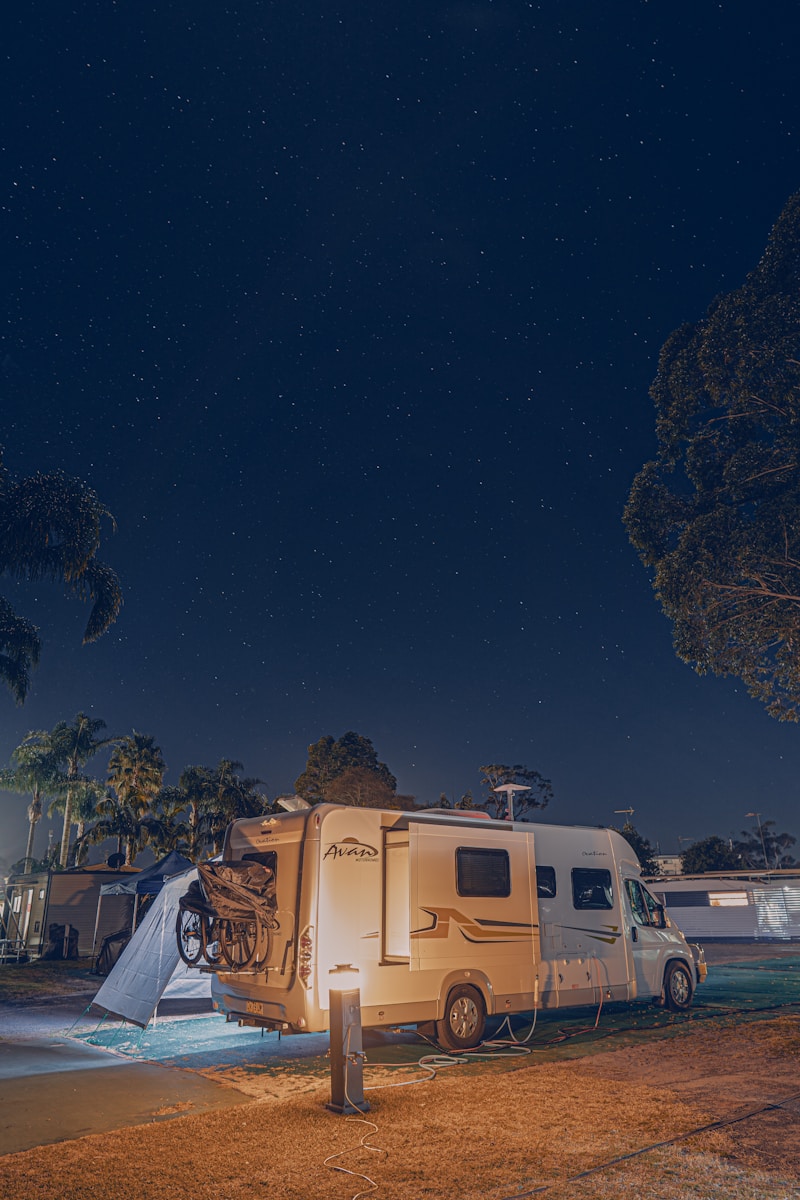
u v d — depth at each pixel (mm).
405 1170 5203
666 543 22328
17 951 26344
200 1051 9656
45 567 21984
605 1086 7254
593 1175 4965
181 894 11141
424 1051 9500
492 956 9656
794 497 19953
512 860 10219
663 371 22141
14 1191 4973
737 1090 6961
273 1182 5047
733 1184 4742
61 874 26500
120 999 11008
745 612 20781
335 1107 6609
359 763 53094
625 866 11758
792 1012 11641
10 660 23906
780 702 21047
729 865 74312
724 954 26000
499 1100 6852
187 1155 5598
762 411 20406
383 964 8688
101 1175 5227
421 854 9273
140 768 45250
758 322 19203
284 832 8898
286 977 8312
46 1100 7305
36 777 47969
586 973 10602
